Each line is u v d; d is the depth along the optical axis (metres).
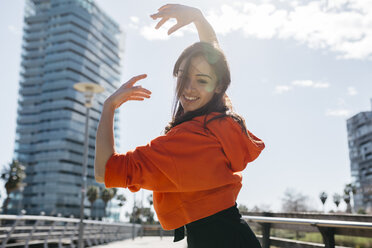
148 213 80.75
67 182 97.56
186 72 0.93
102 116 0.85
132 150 0.82
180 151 0.80
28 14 117.81
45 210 93.75
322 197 46.72
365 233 2.13
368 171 98.00
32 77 111.31
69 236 12.27
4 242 7.25
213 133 0.87
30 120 106.38
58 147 99.38
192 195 0.83
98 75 117.94
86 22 116.69
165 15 1.08
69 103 104.44
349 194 69.94
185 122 0.89
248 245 0.85
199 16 1.13
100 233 15.09
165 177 0.80
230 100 1.07
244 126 0.95
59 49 111.00
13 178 62.97
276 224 3.37
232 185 0.89
